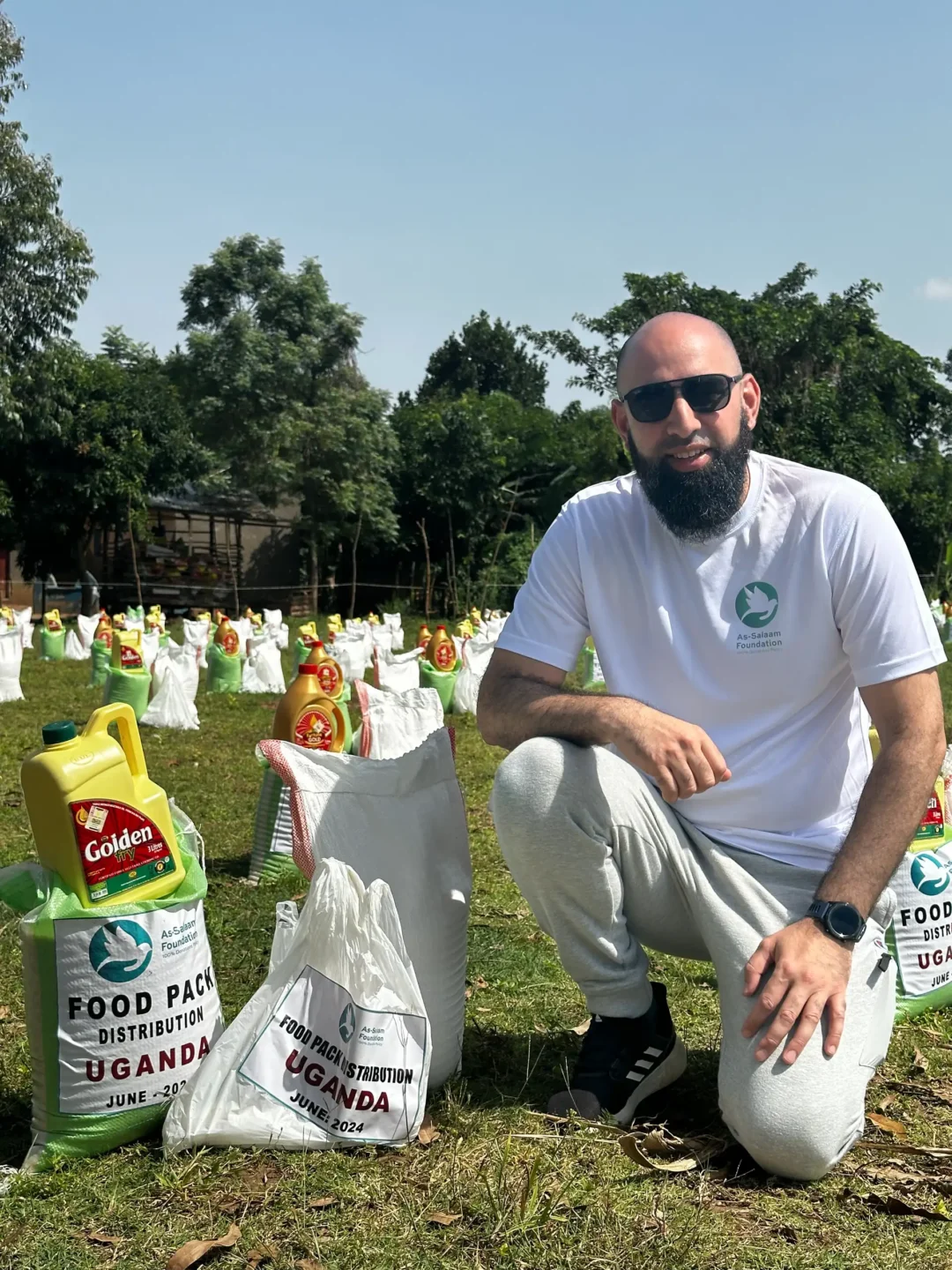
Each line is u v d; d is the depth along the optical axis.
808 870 1.66
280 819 2.99
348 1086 1.57
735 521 1.68
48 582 18.73
